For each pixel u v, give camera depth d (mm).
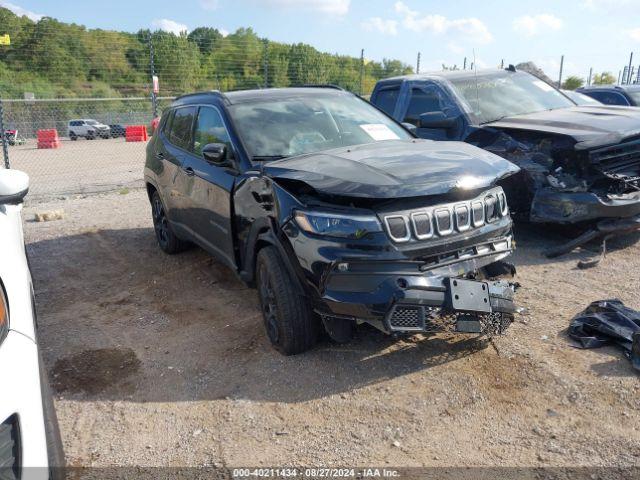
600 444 2756
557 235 6223
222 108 4734
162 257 6309
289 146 4332
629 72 19406
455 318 3330
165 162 5703
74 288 5492
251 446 2926
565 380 3285
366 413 3121
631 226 5434
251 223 3904
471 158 3697
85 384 3637
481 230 3471
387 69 18109
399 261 3178
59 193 10930
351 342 3863
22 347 2234
